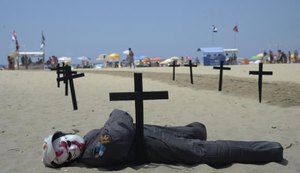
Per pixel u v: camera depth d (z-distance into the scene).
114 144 6.33
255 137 8.66
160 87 19.97
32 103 14.62
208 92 17.38
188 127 7.09
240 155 6.45
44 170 6.47
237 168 6.22
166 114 12.00
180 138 6.61
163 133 6.68
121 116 6.70
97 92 18.06
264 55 60.44
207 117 11.34
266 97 15.04
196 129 7.08
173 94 16.89
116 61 66.50
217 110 12.55
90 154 6.53
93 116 11.78
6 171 6.55
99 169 6.45
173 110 12.73
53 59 50.62
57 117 11.69
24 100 15.43
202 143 6.54
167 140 6.54
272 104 13.45
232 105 13.49
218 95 16.28
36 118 11.55
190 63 21.09
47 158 6.57
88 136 6.77
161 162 6.61
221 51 56.16
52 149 6.50
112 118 6.70
